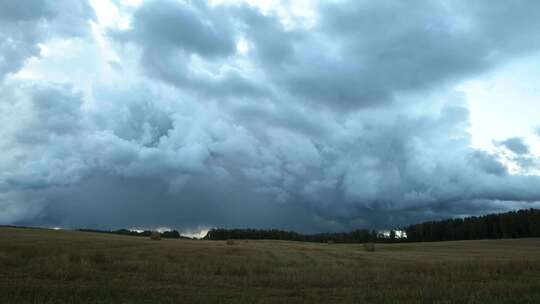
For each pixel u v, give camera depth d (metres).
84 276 18.89
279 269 24.55
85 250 36.06
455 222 143.62
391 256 47.53
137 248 41.12
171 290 15.48
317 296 14.83
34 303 12.20
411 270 24.56
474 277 20.89
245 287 17.03
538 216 124.50
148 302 13.08
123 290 15.15
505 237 127.44
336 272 23.27
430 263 29.00
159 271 22.17
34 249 34.03
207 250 44.34
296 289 16.61
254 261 31.55
